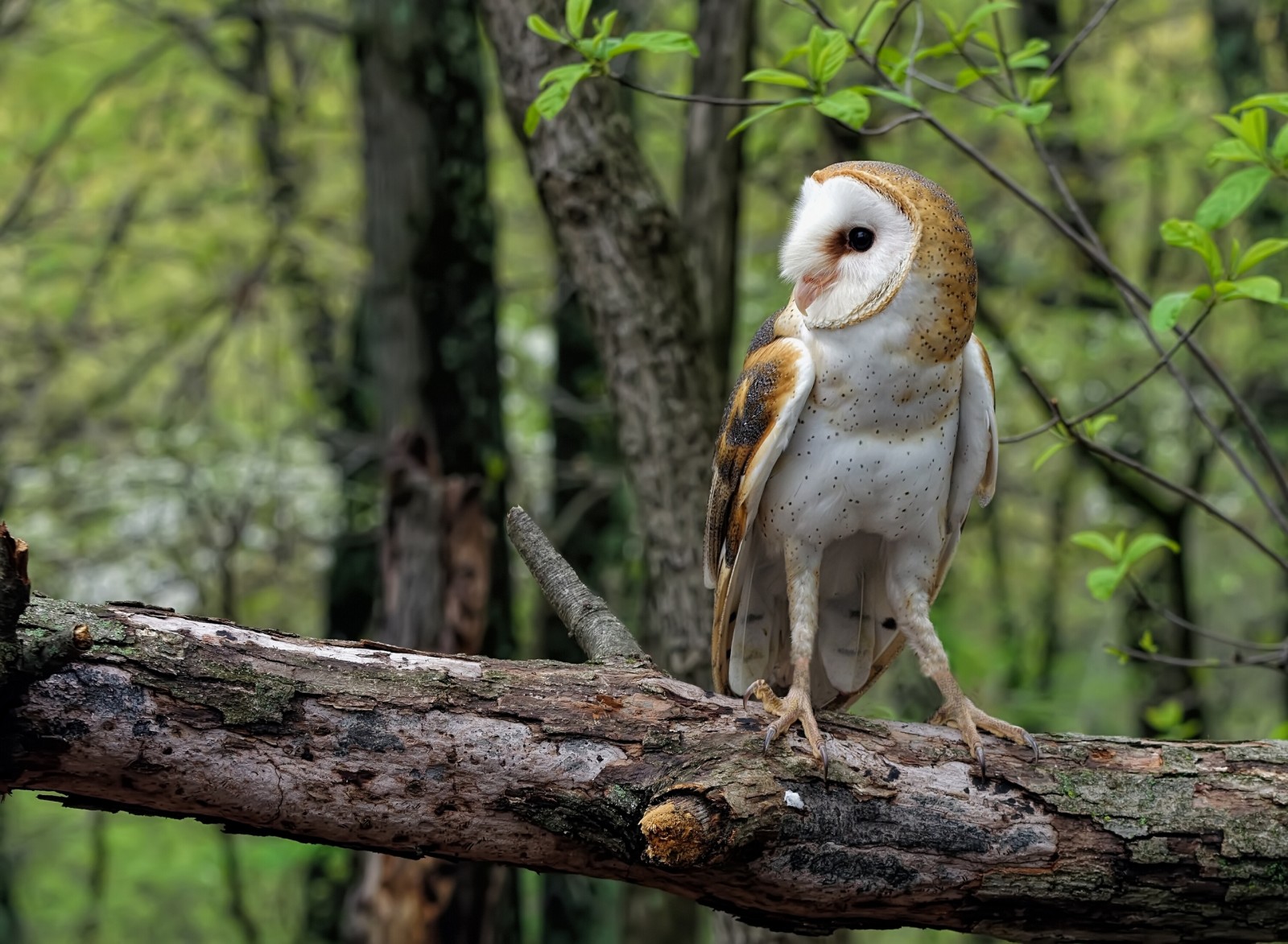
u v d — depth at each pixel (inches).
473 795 125.3
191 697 118.5
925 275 149.3
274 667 122.6
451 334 395.2
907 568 166.1
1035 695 541.3
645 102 564.1
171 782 118.6
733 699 137.4
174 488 538.6
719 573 169.9
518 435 609.0
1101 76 515.8
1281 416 462.6
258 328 615.5
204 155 627.8
